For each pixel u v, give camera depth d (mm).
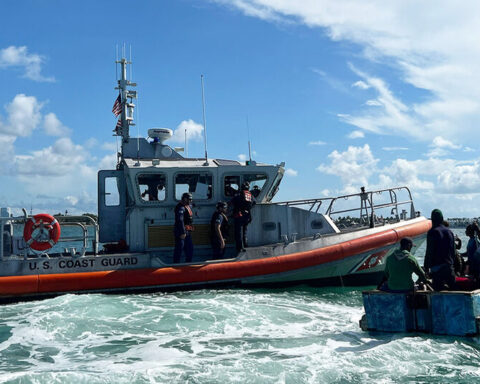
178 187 9688
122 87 10617
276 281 9492
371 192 10273
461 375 4691
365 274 10039
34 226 8703
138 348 5703
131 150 10445
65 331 6414
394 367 4883
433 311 6113
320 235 9727
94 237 9297
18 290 8391
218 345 5805
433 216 6684
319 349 5598
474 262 6961
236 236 9414
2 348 5738
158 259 9086
